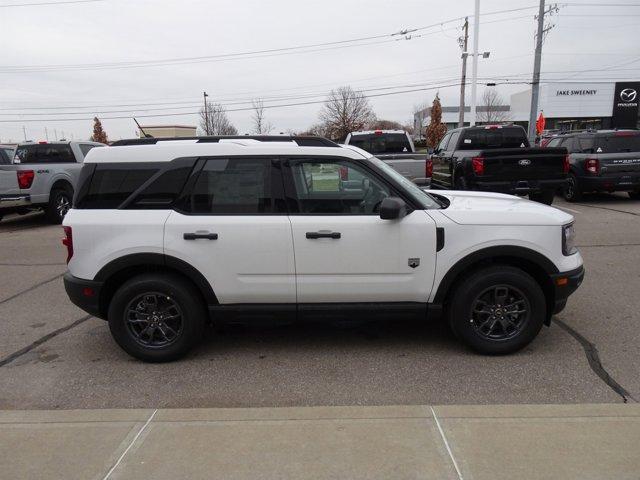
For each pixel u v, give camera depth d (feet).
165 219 13.65
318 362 14.15
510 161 34.78
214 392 12.63
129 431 10.50
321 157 13.88
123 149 13.98
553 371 13.25
